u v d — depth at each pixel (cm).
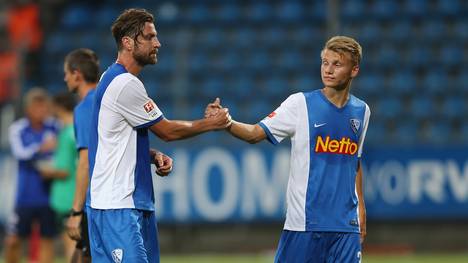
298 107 2164
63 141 3519
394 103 6291
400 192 5078
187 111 5600
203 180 5122
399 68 6594
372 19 7000
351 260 2142
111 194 2080
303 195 2150
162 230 5200
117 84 2089
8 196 5166
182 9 7275
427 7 7100
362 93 6362
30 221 3941
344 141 2164
